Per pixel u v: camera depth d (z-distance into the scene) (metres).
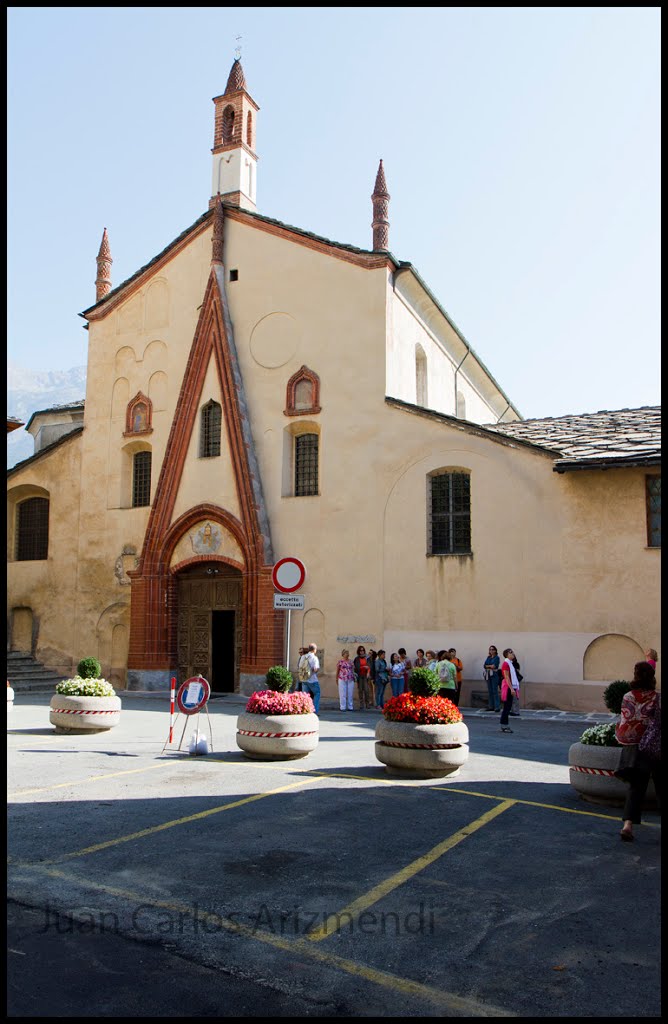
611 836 8.17
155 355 29.19
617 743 9.62
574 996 4.76
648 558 19.77
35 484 30.89
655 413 24.53
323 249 26.03
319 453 25.14
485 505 21.98
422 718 11.27
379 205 25.91
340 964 5.17
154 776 11.14
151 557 26.98
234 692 25.69
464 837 8.05
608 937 5.60
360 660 22.55
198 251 28.78
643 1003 4.67
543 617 20.73
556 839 8.03
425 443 23.23
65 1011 4.54
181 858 7.29
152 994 4.76
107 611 28.36
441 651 21.59
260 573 24.64
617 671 19.81
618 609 19.91
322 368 25.44
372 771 11.57
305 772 11.48
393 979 4.97
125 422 29.38
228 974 5.03
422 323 28.14
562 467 20.31
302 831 8.23
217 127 29.44
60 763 12.20
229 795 9.90
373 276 25.05
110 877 6.77
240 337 27.23
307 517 24.86
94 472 29.67
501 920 5.89
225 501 26.03
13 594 30.53
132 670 26.52
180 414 27.31
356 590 23.62
